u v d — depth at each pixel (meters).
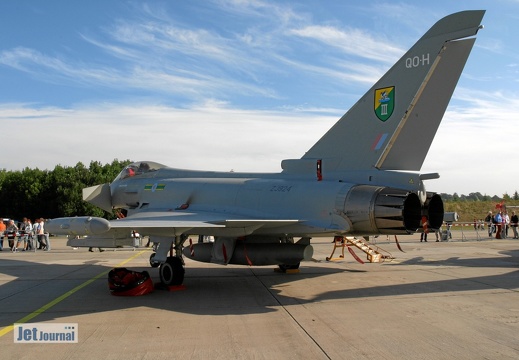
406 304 7.09
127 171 12.20
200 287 8.98
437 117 7.83
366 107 8.40
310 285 9.02
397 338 5.23
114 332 5.64
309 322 6.02
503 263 12.44
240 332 5.57
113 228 7.84
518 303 7.11
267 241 9.67
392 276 10.06
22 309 7.03
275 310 6.80
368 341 5.12
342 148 8.51
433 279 9.57
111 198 12.30
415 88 7.93
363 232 7.61
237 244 9.38
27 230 19.55
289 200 8.30
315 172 8.69
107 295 8.21
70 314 6.66
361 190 7.59
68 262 13.89
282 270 10.95
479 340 5.12
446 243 20.28
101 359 4.62
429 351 4.75
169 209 10.24
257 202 8.77
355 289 8.49
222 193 9.52
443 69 7.88
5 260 14.60
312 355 4.66
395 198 7.19
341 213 7.57
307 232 7.94
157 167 12.12
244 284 9.27
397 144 8.09
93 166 43.06
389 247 18.00
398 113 8.02
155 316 6.49
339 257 13.53
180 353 4.77
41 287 9.13
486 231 31.69
